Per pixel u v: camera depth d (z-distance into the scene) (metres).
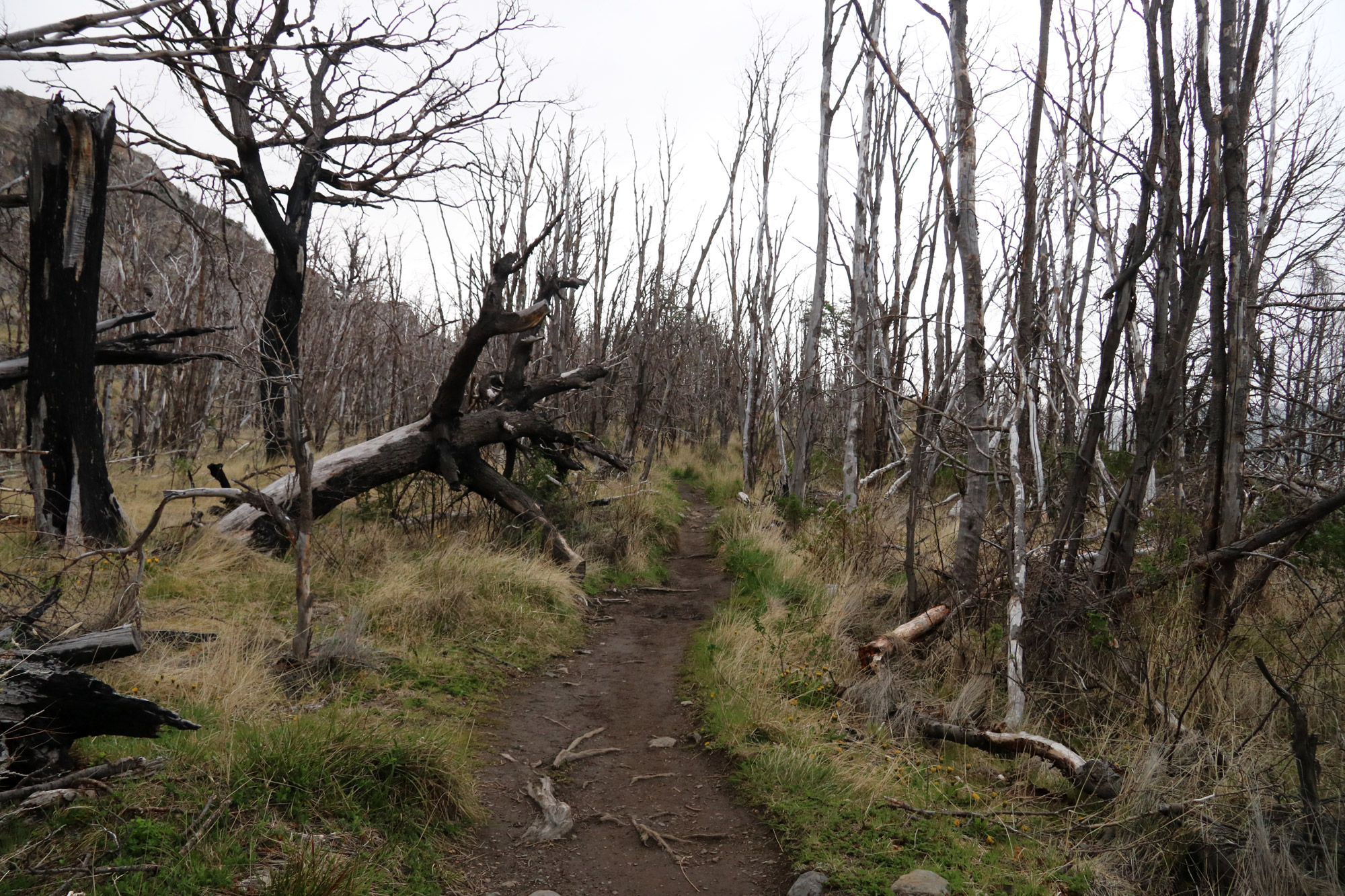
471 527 10.43
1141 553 6.94
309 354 15.06
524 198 17.44
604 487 13.96
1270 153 9.13
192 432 14.78
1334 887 3.55
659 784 4.85
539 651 7.14
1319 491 6.78
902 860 3.82
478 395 10.90
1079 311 10.53
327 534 8.95
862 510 9.66
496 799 4.48
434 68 14.22
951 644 6.27
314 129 14.66
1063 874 3.77
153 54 3.95
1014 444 6.11
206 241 13.16
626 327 17.20
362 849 3.58
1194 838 3.96
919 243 15.01
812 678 6.16
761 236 16.86
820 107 12.67
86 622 4.93
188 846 3.21
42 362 7.78
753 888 3.75
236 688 4.85
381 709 5.22
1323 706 4.87
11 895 2.80
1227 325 6.11
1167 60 5.88
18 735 3.29
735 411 25.19
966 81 6.52
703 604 9.39
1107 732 5.02
